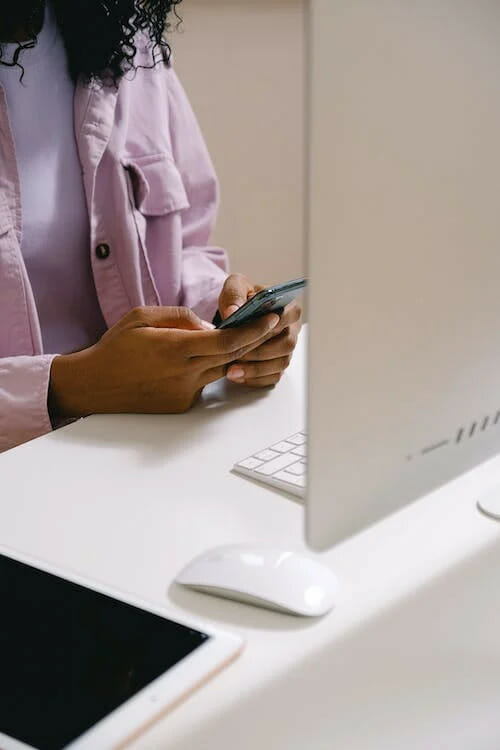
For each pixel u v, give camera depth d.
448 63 0.39
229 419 0.83
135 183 1.23
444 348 0.43
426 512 0.62
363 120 0.36
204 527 0.62
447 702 0.57
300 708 0.47
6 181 1.07
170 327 0.87
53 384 0.89
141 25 1.16
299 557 0.54
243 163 1.91
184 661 0.45
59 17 1.12
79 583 0.52
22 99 1.10
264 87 1.85
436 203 0.40
